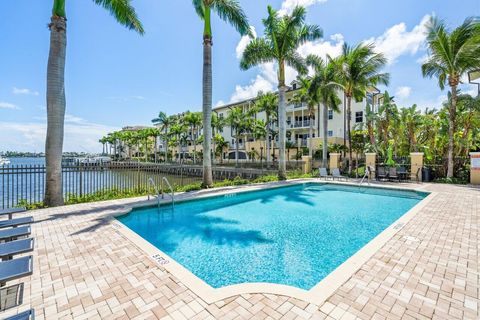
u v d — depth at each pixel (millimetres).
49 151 7848
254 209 8586
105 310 2543
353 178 16000
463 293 2781
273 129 37062
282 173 15094
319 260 4488
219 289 2893
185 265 4309
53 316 2445
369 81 17859
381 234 4836
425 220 5906
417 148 20344
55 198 7867
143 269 3459
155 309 2545
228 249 5031
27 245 2871
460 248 4133
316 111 32750
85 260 3756
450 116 14047
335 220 7188
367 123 21297
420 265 3488
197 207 8789
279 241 5488
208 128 11883
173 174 24641
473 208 7219
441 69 14188
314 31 14578
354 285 2945
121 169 11000
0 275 2109
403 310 2469
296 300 2652
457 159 14688
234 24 12266
